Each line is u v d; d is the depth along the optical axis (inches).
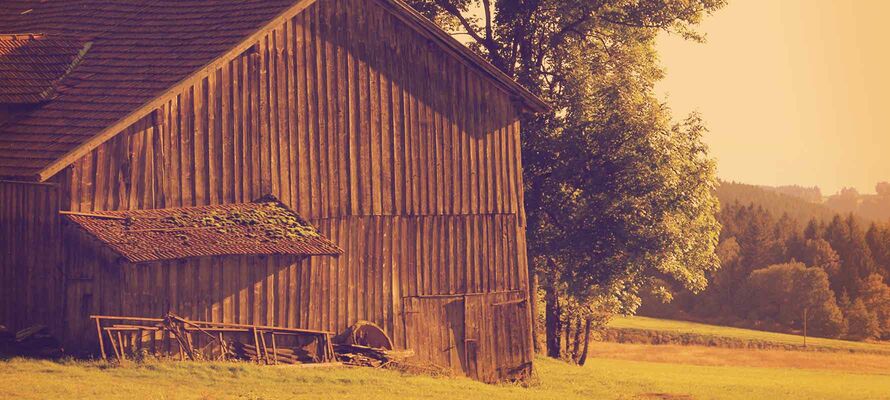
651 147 1791.3
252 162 1231.5
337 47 1305.4
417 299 1353.3
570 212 1852.9
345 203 1299.2
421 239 1363.2
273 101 1250.0
